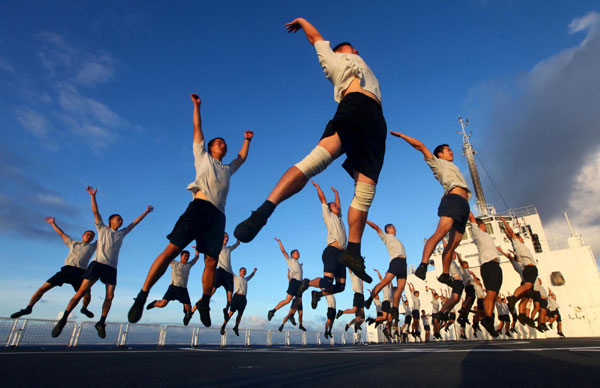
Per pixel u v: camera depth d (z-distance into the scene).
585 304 18.36
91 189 7.34
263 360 2.59
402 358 2.46
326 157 2.00
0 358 2.81
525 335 18.61
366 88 2.32
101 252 7.09
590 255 19.05
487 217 22.16
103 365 2.15
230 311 11.22
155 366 2.07
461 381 1.25
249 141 4.79
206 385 1.24
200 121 4.27
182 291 9.24
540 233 21.42
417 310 16.80
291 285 11.87
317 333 16.11
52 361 2.48
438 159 4.82
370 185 2.32
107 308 7.30
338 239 7.52
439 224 4.40
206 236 3.80
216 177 4.02
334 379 1.36
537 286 12.96
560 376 1.32
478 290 9.84
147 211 8.01
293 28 2.90
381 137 2.31
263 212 1.81
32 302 6.96
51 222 7.52
